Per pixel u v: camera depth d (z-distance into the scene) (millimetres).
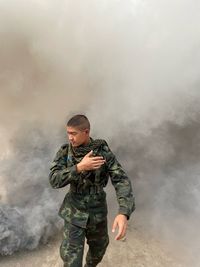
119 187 2205
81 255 2299
